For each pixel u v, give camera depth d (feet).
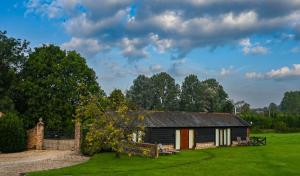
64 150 151.02
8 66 199.00
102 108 133.80
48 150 151.94
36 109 195.93
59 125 195.93
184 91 435.12
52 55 206.08
